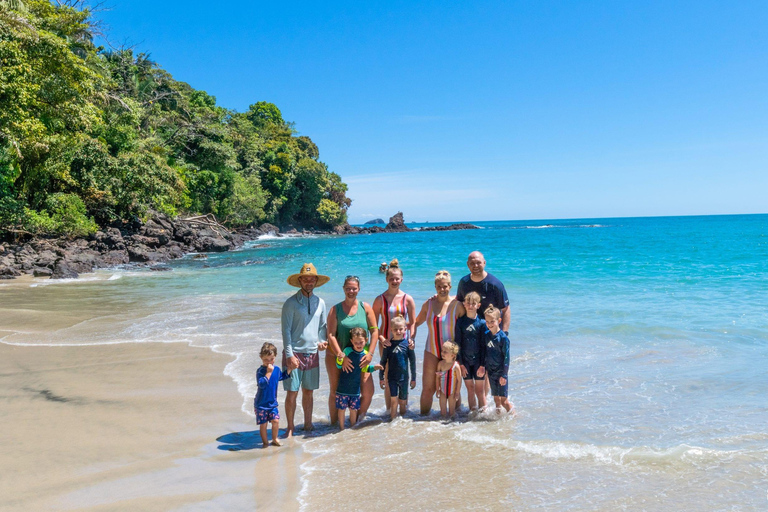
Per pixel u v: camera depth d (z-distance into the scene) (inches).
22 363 292.8
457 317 210.8
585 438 173.8
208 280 762.8
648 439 169.6
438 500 134.7
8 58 885.2
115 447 178.4
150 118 1857.8
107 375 268.2
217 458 169.2
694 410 195.6
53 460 167.0
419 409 222.1
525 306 463.8
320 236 3125.0
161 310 471.8
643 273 733.9
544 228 4549.7
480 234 3282.5
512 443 170.1
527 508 128.1
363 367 199.6
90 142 1301.7
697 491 132.3
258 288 646.5
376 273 883.4
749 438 165.2
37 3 1105.4
